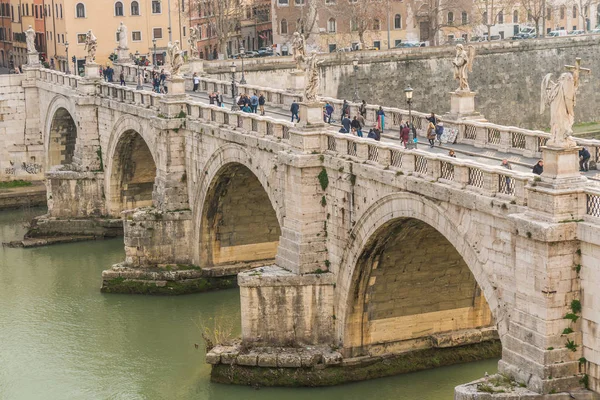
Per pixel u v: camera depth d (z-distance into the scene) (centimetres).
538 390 5666
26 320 9462
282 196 8238
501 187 6016
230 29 17900
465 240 6294
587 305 5581
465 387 5869
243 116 8956
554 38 16462
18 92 14888
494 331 7931
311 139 7694
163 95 10375
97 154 12644
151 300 9894
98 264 11269
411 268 7581
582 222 5509
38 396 7869
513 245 5903
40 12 18900
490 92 16050
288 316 7838
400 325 7806
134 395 7800
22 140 14975
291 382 7656
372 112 9144
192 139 9981
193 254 10256
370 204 7188
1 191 14475
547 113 16550
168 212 10206
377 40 18212
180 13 18150
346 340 7719
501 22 19975
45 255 11744
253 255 10275
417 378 7675
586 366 5653
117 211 12525
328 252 7806
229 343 8044
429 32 17475
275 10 18088
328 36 17850
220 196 9856
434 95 15750
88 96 12531
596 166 6975
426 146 8075
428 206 6562
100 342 8862
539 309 5653
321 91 14938
